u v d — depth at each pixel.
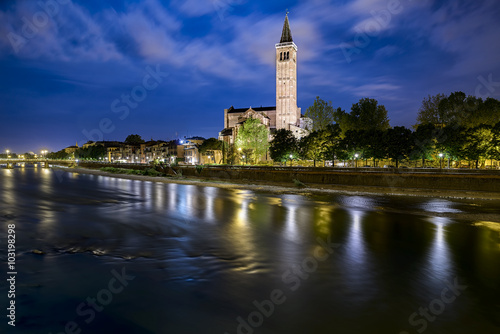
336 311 8.56
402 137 60.44
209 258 13.09
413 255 13.72
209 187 49.47
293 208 27.75
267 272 11.49
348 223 20.97
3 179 69.62
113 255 13.36
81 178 74.19
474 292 9.88
